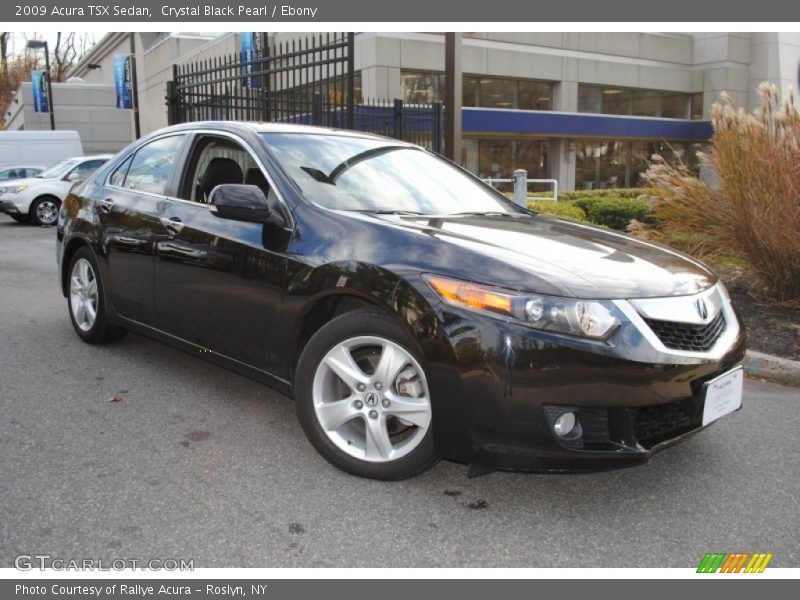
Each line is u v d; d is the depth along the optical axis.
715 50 29.53
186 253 3.90
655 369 2.71
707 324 2.98
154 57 30.39
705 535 2.80
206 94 11.22
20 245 12.12
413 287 2.87
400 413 2.99
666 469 3.40
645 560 2.63
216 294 3.74
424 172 4.27
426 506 2.97
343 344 3.11
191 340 4.02
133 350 5.10
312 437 3.24
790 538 2.79
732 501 3.08
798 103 6.39
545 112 25.33
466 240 3.06
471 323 2.73
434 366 2.80
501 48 24.53
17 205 15.95
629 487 3.20
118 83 31.31
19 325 5.82
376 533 2.75
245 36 15.09
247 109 10.34
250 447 3.50
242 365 3.69
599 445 2.74
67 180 16.45
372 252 3.06
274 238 3.45
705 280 3.22
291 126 4.21
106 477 3.14
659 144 29.89
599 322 2.68
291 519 2.83
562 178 27.39
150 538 2.67
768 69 29.62
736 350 3.13
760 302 6.46
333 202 3.54
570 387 2.65
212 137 4.16
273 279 3.39
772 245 6.13
